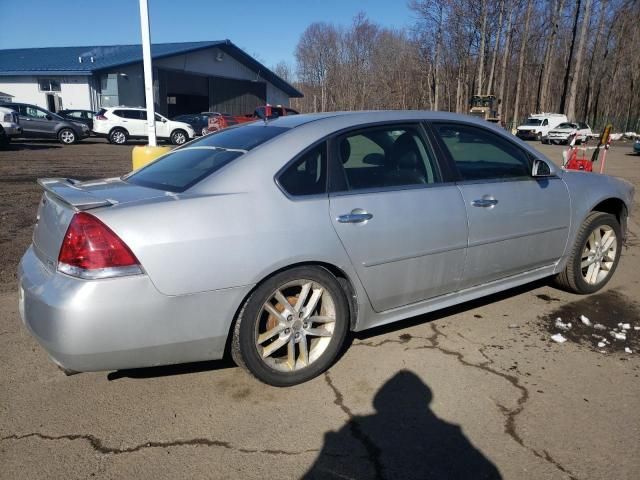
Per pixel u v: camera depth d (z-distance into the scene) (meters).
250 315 2.67
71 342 2.31
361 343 3.46
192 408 2.71
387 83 66.19
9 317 3.82
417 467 2.28
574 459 2.33
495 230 3.56
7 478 2.19
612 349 3.39
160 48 32.22
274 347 2.83
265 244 2.62
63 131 22.42
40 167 13.52
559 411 2.69
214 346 2.63
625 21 52.25
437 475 2.23
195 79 34.62
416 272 3.22
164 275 2.41
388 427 2.56
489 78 52.53
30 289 2.49
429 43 55.97
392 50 65.50
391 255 3.08
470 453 2.37
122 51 31.84
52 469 2.25
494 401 2.79
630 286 4.62
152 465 2.28
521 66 50.59
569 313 3.99
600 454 2.36
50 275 2.49
